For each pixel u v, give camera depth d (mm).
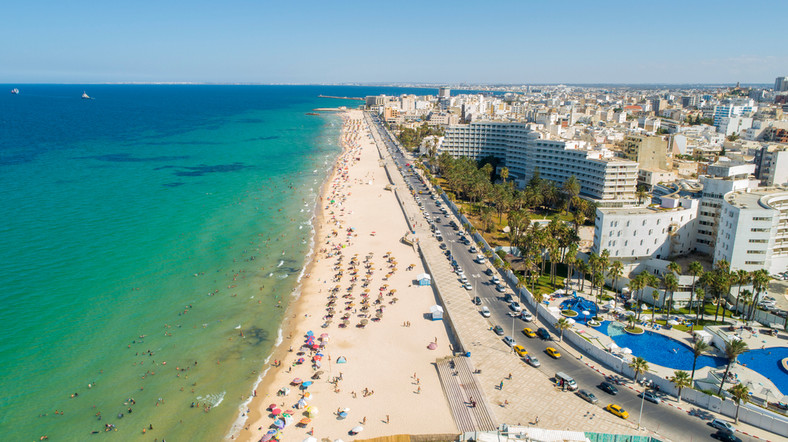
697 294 126875
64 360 109438
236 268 162375
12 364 106938
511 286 146000
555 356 107812
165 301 138000
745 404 87375
